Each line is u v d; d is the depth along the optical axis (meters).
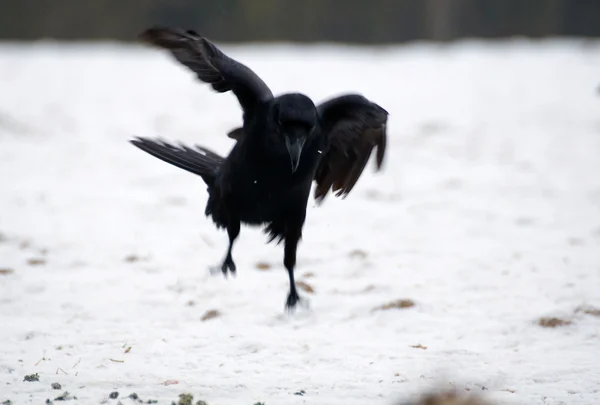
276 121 7.08
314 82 36.38
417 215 16.16
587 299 10.84
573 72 40.31
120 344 9.39
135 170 20.78
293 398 7.83
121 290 11.43
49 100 32.97
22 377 8.36
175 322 10.20
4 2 79.69
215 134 26.41
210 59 7.55
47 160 21.94
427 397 6.71
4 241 13.95
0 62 45.34
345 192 8.62
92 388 8.09
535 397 7.84
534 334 9.68
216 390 8.03
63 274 12.16
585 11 81.19
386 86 36.50
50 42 76.75
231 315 10.43
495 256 13.07
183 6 80.31
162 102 33.31
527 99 33.22
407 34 80.50
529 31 81.50
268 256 13.22
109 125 27.92
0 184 18.88
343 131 8.05
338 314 10.45
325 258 13.12
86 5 80.50
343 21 80.94
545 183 19.12
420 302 10.69
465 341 9.52
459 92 35.16
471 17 81.44
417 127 27.70
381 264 12.72
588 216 15.85
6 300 10.94
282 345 9.40
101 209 16.55
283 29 81.00
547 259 12.83
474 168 21.14
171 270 12.44
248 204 7.62
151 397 7.88
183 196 17.80
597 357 8.95
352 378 8.38
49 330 9.84
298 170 7.36
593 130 26.77
